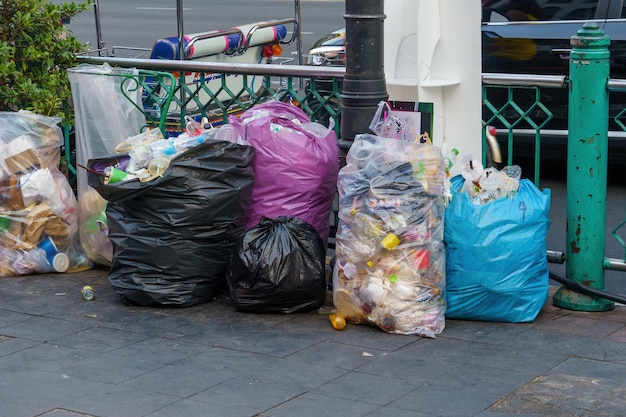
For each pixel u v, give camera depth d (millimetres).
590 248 8312
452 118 9164
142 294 8547
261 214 8969
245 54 14312
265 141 8883
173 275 8555
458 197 8094
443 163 8031
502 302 8031
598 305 8367
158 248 8492
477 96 9000
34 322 8266
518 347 7574
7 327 8148
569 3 13031
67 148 10812
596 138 8102
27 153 9539
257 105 9758
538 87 8703
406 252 7863
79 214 9836
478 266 7941
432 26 8898
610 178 13531
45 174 9609
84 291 8828
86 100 9859
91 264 9922
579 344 7617
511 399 6590
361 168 8070
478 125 9078
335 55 15367
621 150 12633
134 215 8602
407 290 7844
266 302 8305
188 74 11703
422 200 7867
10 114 9711
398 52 9289
